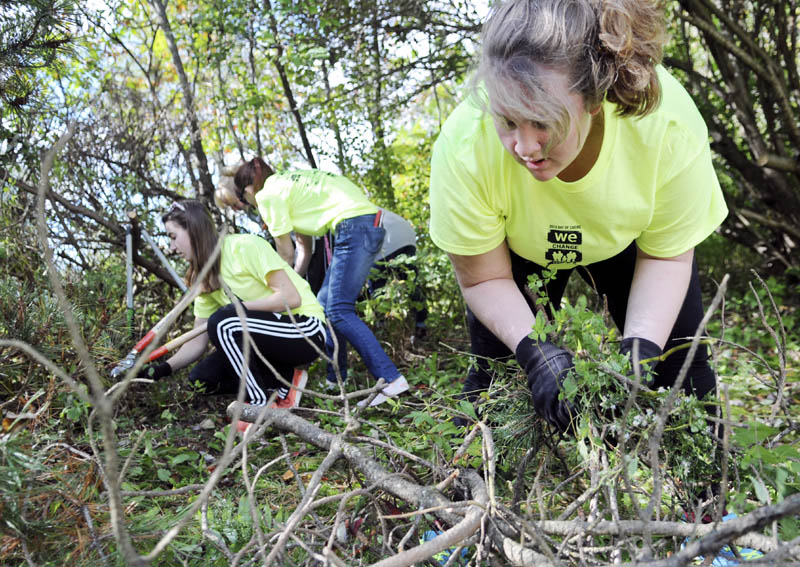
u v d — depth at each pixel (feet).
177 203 11.02
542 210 6.07
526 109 4.46
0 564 5.13
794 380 12.34
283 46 16.22
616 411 5.35
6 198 11.60
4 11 8.93
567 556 5.00
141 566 3.31
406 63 17.92
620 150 5.64
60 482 5.64
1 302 8.02
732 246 22.44
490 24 4.84
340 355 12.66
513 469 6.89
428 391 11.75
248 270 10.80
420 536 6.22
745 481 5.66
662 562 3.82
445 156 6.00
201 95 18.66
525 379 6.45
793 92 18.54
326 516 7.13
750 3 19.33
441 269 15.74
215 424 11.11
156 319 13.35
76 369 8.05
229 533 6.13
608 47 4.46
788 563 3.86
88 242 14.02
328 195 12.41
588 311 5.58
